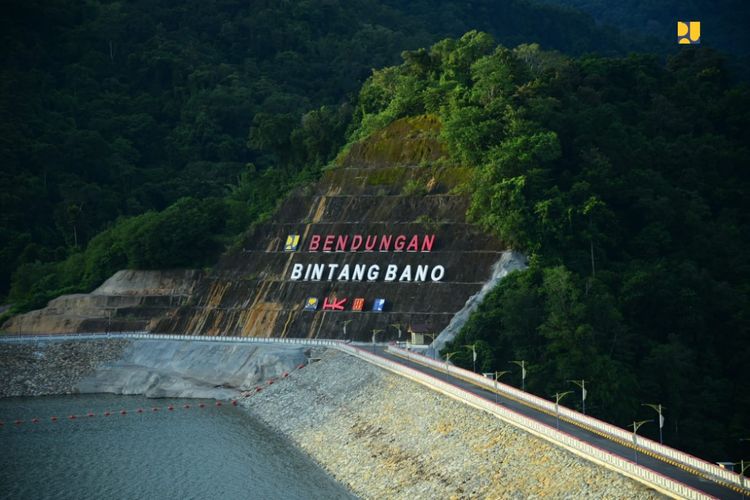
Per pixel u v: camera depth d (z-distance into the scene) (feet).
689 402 623.36
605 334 631.97
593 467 408.26
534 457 438.81
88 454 598.34
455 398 533.96
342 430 582.35
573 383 594.65
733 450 611.88
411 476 486.79
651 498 373.61
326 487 513.04
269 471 545.85
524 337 640.17
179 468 559.79
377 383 609.83
